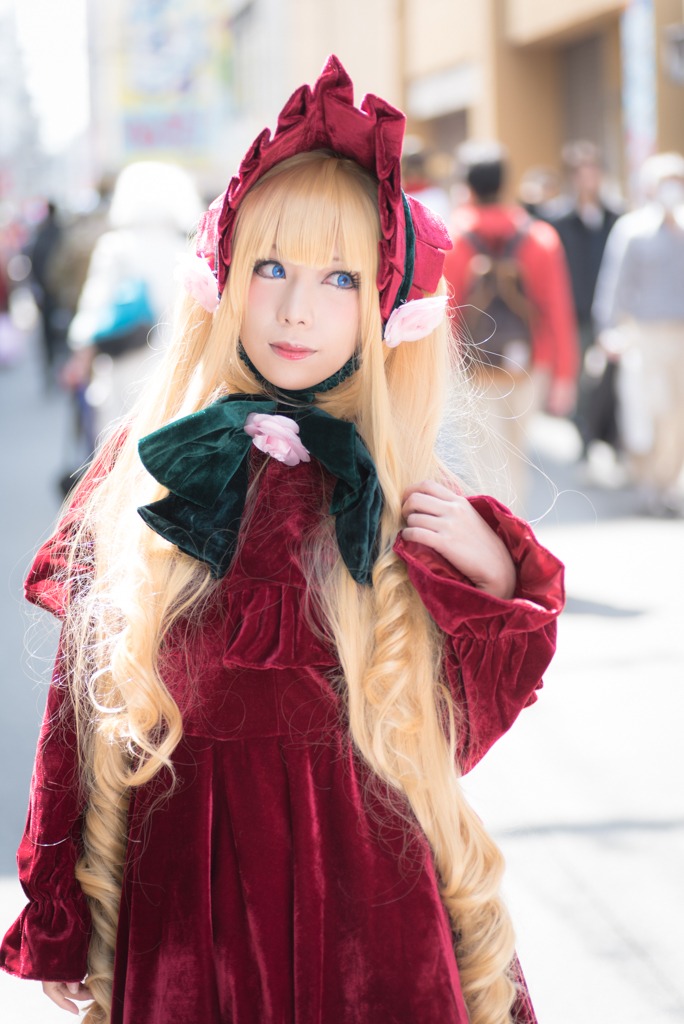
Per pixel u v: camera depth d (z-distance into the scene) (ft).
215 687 5.38
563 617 17.28
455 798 5.52
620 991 8.89
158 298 18.29
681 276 23.68
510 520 5.47
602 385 27.04
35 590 5.88
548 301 19.04
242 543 5.48
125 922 5.47
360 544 5.35
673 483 24.13
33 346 67.97
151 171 18.75
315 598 5.42
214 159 109.29
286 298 5.47
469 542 5.42
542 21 49.26
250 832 5.31
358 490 5.40
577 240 29.32
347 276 5.54
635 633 16.48
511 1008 5.91
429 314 5.60
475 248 18.84
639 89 39.11
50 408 41.65
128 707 5.36
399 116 5.30
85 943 5.64
